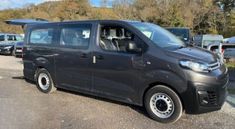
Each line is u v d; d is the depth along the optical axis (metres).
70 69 7.30
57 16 49.78
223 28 41.41
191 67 5.43
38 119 6.02
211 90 5.46
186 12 40.88
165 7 40.66
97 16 47.72
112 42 6.54
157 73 5.71
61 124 5.73
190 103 5.47
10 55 21.16
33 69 8.41
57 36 7.67
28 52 8.52
